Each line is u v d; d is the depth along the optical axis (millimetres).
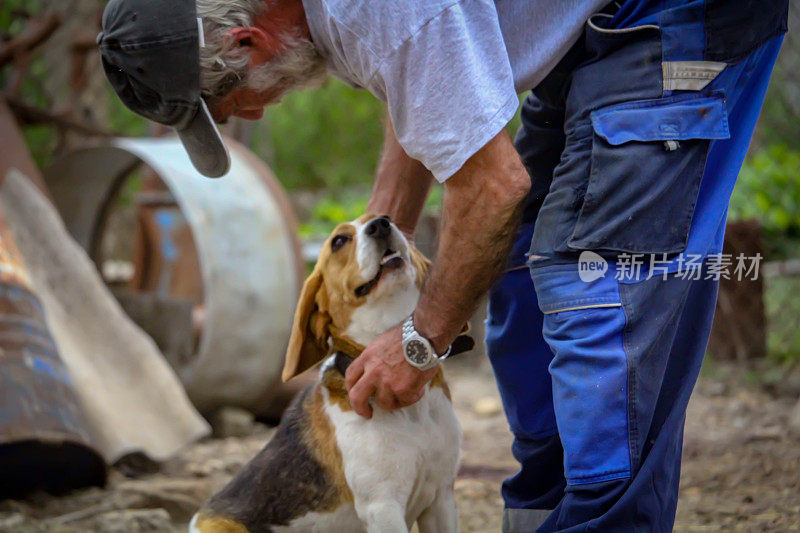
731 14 2482
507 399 3295
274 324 6258
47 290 5484
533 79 2627
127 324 5629
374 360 2801
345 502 3082
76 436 4547
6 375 4500
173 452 5246
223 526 3137
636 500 2508
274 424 6734
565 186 2635
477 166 2428
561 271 2619
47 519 4277
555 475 3254
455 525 3209
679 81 2500
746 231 7441
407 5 2406
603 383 2523
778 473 4496
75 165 7391
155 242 8352
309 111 16031
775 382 6949
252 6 2666
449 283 2570
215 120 2938
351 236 3186
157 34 2625
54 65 8508
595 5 2609
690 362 2756
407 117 2455
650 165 2494
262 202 6426
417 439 3020
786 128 10719
